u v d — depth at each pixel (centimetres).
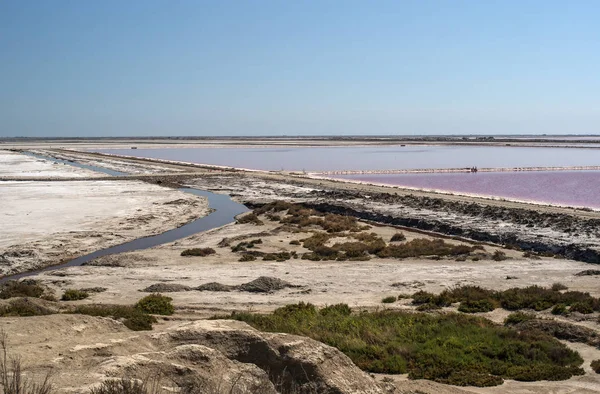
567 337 1689
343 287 2525
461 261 3125
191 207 5372
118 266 3050
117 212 4862
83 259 3328
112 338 1111
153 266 3047
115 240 3831
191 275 2800
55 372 880
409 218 4434
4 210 4878
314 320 1791
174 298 2303
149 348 1051
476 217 4416
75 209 4984
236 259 3241
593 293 2297
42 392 735
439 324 1783
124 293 2417
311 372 995
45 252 3366
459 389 1231
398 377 1354
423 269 2906
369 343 1587
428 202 5175
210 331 1086
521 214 4347
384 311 1973
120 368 862
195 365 932
